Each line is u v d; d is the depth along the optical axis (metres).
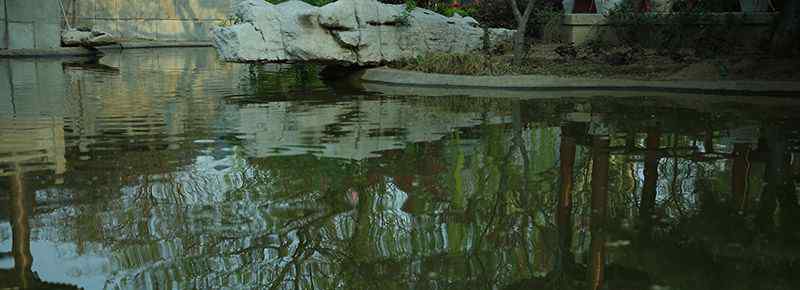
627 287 2.97
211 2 28.91
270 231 3.78
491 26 17.42
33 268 3.25
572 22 16.12
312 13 11.98
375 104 9.34
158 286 3.03
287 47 11.95
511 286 3.01
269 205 4.29
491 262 3.30
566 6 18.89
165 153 5.93
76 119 7.94
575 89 11.19
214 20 29.02
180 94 10.61
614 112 8.42
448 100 9.84
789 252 3.35
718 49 14.13
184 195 4.54
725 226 3.83
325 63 12.68
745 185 4.74
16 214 4.12
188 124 7.54
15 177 5.05
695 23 15.51
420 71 12.83
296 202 4.36
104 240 3.64
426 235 3.71
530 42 16.19
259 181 4.89
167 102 9.55
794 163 5.41
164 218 4.03
